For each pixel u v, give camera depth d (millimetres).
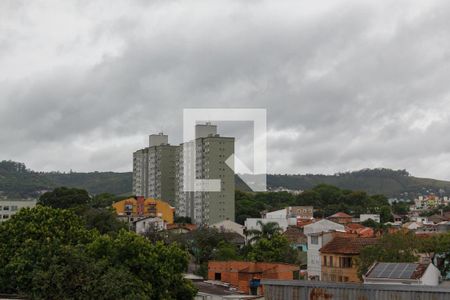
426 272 51594
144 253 51938
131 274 49500
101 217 103688
